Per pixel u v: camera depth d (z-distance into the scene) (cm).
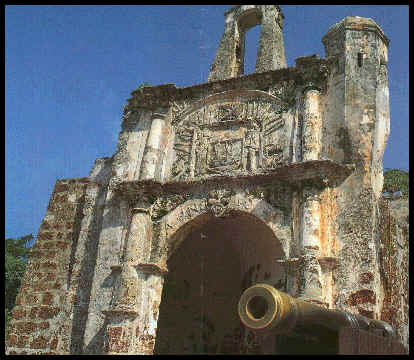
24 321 1866
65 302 1806
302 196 1516
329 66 1695
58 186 2123
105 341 1559
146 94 1944
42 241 2016
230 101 1833
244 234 1955
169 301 2009
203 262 2116
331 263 1410
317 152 1575
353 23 1720
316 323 935
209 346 2066
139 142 1884
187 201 1700
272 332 880
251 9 2162
